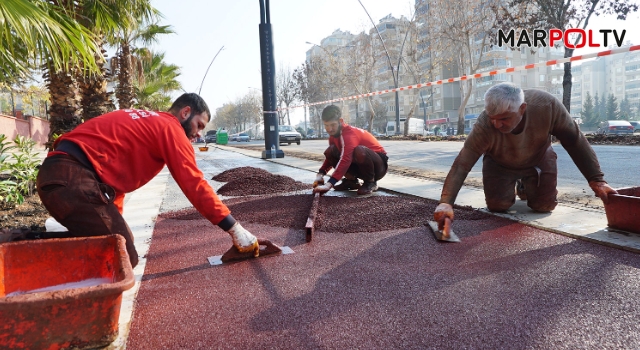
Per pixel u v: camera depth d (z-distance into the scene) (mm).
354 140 4781
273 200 4805
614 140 12906
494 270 2316
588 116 69438
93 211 2197
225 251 2879
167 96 22062
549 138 3424
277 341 1648
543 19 15242
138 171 2398
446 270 2346
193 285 2268
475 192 4809
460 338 1616
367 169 4918
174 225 3752
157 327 1800
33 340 1476
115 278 1876
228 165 10289
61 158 2203
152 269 2561
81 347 1569
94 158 2258
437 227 3182
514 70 7324
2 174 6301
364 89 37188
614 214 2898
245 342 1649
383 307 1906
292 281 2268
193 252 2887
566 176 6215
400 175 6949
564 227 3062
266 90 12148
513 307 1856
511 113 2795
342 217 3750
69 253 1939
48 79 6699
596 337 1586
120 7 7078
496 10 18047
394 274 2314
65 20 4562
